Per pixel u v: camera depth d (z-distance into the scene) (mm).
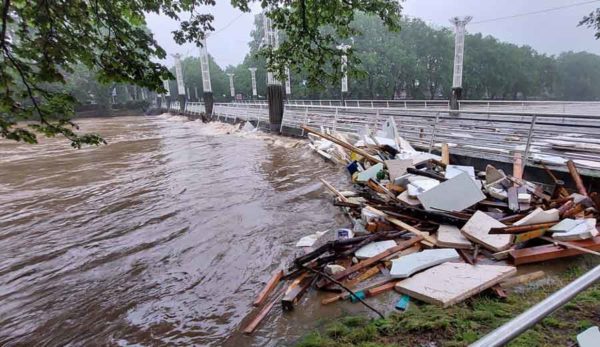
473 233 4004
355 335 2746
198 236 5539
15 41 2992
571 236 3639
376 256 3955
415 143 8953
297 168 10141
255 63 61094
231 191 8094
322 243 4797
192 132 24469
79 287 4195
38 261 4934
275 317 3291
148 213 6816
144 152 15188
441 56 55062
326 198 7027
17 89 3223
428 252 3867
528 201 4723
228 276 4211
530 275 3365
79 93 53344
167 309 3637
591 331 1669
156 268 4570
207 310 3559
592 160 5484
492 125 7262
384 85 51594
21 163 13078
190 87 75438
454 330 2633
